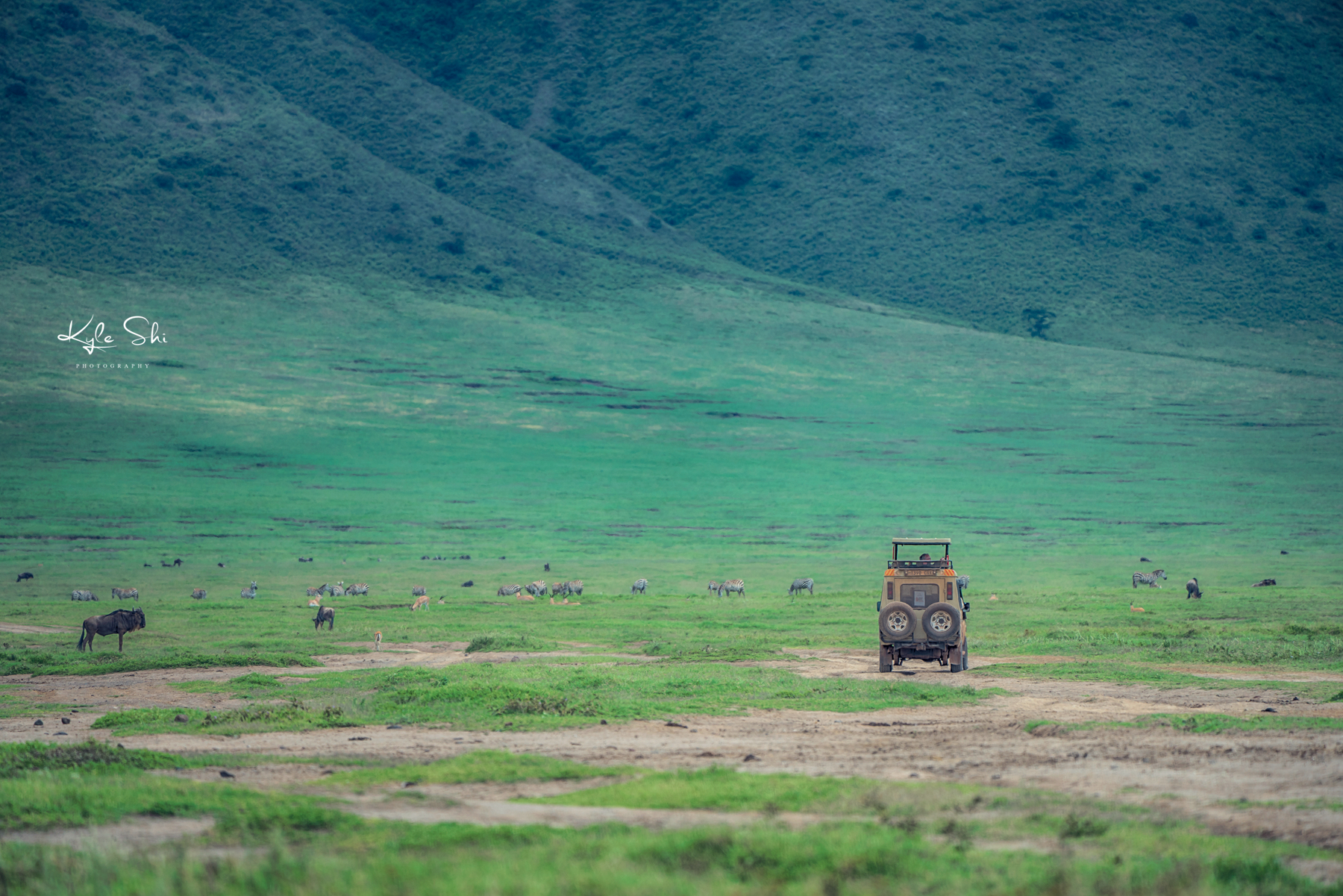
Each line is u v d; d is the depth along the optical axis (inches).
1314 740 2474.2
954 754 2390.5
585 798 1891.0
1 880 1357.0
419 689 3304.6
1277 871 1392.7
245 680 3973.9
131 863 1412.4
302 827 1669.5
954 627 3954.2
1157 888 1331.2
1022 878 1365.7
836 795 1888.5
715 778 2030.0
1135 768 2180.1
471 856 1439.5
